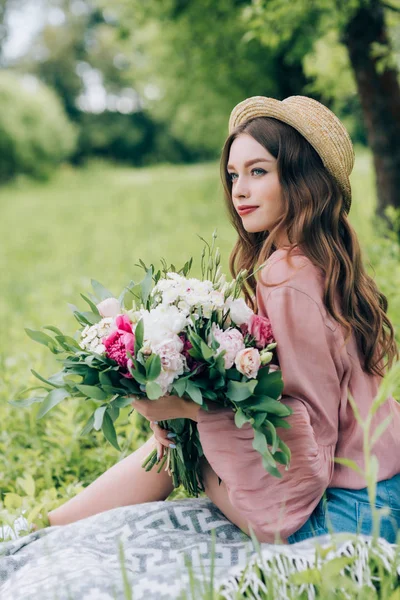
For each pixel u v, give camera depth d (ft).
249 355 6.42
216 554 6.84
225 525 7.55
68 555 7.07
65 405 13.03
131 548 7.09
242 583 5.91
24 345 18.67
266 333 6.83
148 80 57.98
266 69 39.75
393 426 7.36
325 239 7.34
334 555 6.24
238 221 8.27
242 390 6.38
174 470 7.80
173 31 38.40
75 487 10.24
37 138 93.30
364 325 7.41
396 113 21.93
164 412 6.98
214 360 6.48
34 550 7.46
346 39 21.74
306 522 6.94
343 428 7.18
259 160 7.44
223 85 42.55
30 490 9.67
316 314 6.92
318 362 6.88
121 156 130.21
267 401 6.44
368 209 26.73
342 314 7.27
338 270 7.22
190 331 6.48
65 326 18.90
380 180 22.53
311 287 7.01
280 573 6.15
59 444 11.52
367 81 21.80
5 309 26.48
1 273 37.11
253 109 7.59
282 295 6.95
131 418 11.14
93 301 7.71
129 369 6.52
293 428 6.72
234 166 7.61
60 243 46.16
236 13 31.19
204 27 34.86
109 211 59.93
